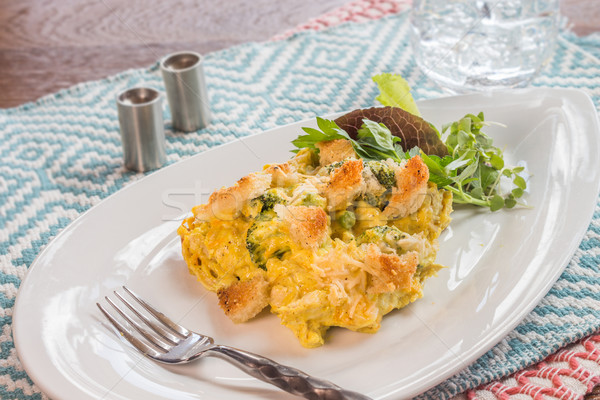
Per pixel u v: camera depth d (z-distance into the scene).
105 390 0.56
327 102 0.75
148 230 0.64
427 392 0.57
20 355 0.57
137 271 0.62
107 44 0.85
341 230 0.60
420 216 0.61
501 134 0.69
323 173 0.62
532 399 0.56
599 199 0.65
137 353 0.58
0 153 0.73
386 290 0.58
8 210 0.69
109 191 0.70
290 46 0.82
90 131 0.75
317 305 0.57
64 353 0.57
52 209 0.69
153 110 0.70
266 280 0.59
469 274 0.61
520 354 0.58
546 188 0.64
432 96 0.76
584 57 0.78
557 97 0.69
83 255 0.62
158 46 0.84
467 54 0.76
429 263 0.60
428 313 0.59
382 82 0.69
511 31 0.75
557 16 0.76
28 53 0.85
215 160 0.67
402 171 0.60
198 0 0.91
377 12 0.86
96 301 0.61
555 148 0.66
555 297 0.60
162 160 0.72
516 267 0.60
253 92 0.77
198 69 0.73
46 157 0.73
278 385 0.55
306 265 0.58
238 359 0.56
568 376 0.57
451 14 0.77
